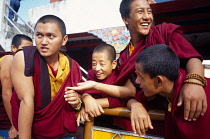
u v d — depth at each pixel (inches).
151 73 31.9
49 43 42.3
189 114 30.1
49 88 46.3
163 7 149.7
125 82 48.4
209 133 29.7
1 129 59.6
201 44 191.8
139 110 36.6
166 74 31.4
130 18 49.5
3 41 160.6
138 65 33.8
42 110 44.3
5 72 54.0
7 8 173.9
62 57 49.6
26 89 42.0
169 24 47.7
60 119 47.2
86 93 46.9
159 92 34.9
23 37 82.8
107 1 197.6
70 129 47.0
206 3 137.0
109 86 43.3
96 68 52.3
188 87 30.8
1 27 165.5
